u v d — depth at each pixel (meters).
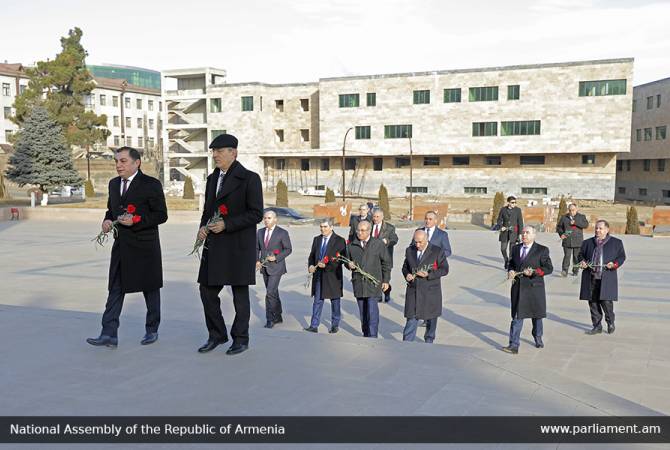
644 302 13.02
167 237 26.52
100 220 35.56
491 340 10.16
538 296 8.96
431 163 69.19
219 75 75.94
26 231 29.47
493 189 67.12
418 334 10.52
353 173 72.12
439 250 8.84
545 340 10.02
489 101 64.44
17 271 17.03
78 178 50.88
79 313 7.93
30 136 48.75
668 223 28.09
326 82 69.75
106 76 155.00
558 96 62.03
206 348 6.10
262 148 73.88
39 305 12.36
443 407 4.77
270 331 6.98
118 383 5.20
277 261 10.59
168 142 75.81
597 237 10.15
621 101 60.25
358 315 12.21
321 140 70.44
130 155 6.07
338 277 10.02
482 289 14.80
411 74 66.69
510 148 64.06
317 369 5.62
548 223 39.78
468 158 67.88
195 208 39.56
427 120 66.56
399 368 5.70
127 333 6.91
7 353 6.05
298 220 33.38
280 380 5.30
